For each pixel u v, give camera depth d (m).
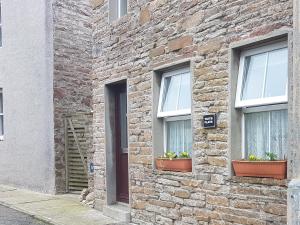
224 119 4.63
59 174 9.30
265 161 4.09
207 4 4.89
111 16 6.99
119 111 7.12
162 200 5.62
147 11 5.97
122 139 7.03
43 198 8.62
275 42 4.21
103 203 7.04
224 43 4.65
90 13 10.20
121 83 6.92
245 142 4.59
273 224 4.02
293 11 3.75
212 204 4.77
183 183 5.22
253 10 4.29
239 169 4.37
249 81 4.54
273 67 4.28
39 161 9.52
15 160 10.27
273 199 4.02
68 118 9.37
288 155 3.84
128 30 6.43
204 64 4.92
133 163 6.27
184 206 5.21
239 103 4.53
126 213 6.31
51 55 9.38
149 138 5.91
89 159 8.10
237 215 4.41
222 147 4.64
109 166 7.01
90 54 10.15
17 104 10.20
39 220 6.65
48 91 9.38
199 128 4.98
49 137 9.31
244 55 4.56
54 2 9.48
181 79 5.59
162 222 5.61
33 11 9.69
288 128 3.85
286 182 3.89
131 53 6.35
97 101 7.29
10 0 10.41
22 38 10.03
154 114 5.84
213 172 4.76
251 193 4.25
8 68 10.48
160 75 5.89
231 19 4.56
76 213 6.99
